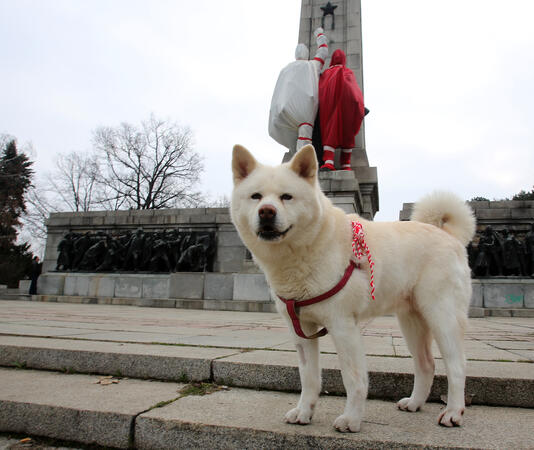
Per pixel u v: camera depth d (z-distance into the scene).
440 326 2.62
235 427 2.37
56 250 18.84
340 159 14.52
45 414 2.72
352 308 2.42
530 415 2.73
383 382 3.18
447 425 2.47
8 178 42.78
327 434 2.28
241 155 2.87
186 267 15.71
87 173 41.44
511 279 12.84
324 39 15.01
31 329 5.54
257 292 13.21
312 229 2.44
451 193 3.28
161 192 42.06
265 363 3.37
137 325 6.74
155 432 2.46
